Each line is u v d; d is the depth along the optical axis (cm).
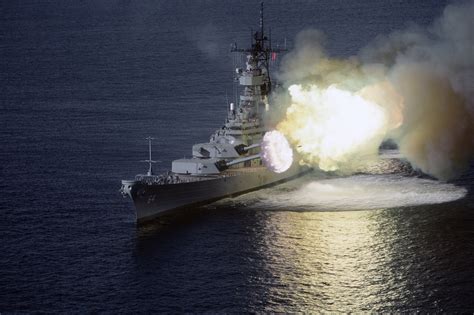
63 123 17362
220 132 12875
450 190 12150
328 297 8788
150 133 16200
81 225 10919
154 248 10125
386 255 9800
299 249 10038
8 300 8750
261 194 12206
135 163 13950
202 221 11044
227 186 11856
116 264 9662
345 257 9769
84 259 9800
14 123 17438
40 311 8525
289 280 9188
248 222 10975
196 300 8756
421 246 10031
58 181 12912
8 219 11156
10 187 12600
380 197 11900
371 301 8681
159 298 8806
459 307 8500
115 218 11188
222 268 9519
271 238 10406
